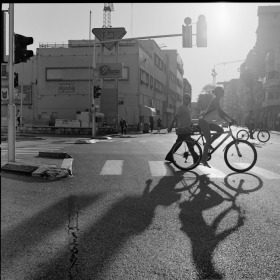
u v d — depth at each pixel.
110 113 42.16
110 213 5.12
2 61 9.02
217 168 9.55
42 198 6.08
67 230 4.35
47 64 52.91
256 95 81.50
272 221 4.71
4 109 44.62
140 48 53.50
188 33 20.53
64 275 3.14
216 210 5.27
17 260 3.44
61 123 39.78
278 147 17.45
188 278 3.09
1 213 5.10
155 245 3.85
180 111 9.10
